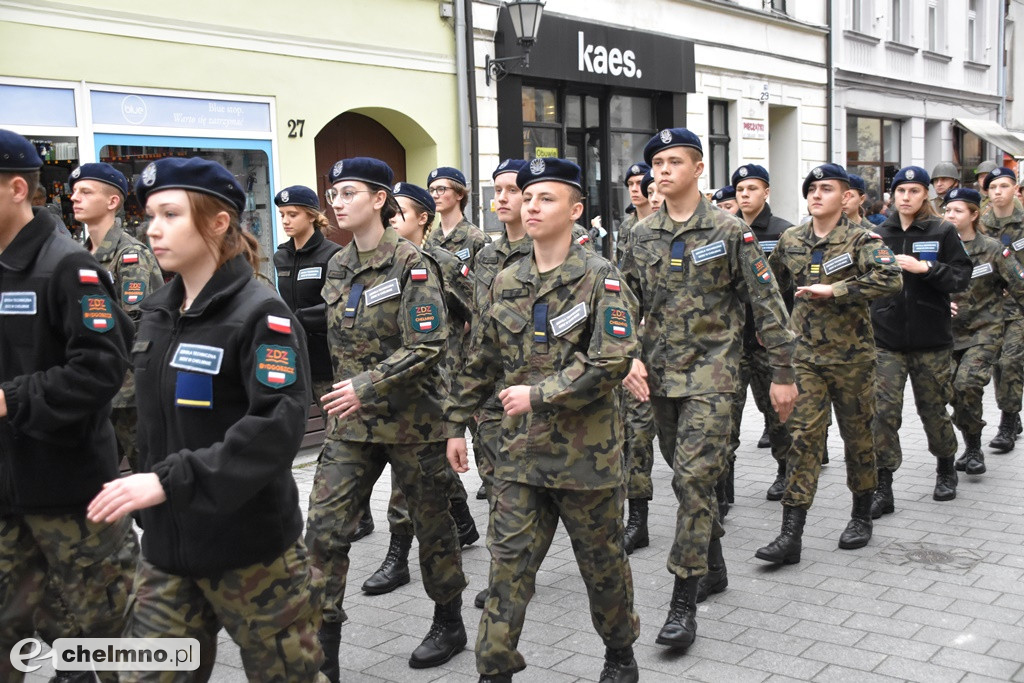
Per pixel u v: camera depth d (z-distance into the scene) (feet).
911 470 25.08
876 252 18.03
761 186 22.99
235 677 13.97
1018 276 24.09
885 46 74.02
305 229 20.84
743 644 14.62
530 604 16.46
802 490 18.01
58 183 25.73
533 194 11.81
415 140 37.45
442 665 14.23
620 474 12.05
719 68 55.31
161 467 8.68
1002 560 18.07
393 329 13.89
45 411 10.68
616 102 48.93
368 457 13.73
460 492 19.39
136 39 27.35
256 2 30.48
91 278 11.18
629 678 12.75
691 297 15.16
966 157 88.02
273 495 9.41
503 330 12.28
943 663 13.80
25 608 11.69
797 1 63.21
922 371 21.35
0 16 24.38
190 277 9.41
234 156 30.22
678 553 14.44
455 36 37.76
